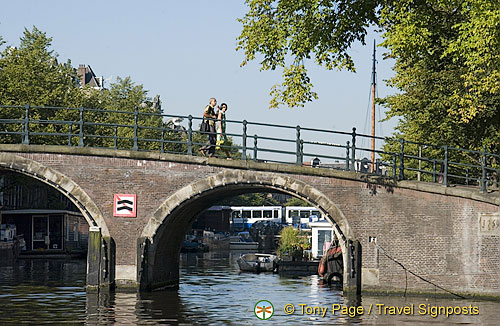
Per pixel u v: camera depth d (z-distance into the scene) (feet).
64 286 116.37
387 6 105.50
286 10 110.63
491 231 99.66
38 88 191.42
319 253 187.42
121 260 103.09
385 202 101.76
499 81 96.78
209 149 107.45
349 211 101.91
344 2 111.55
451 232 100.58
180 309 89.30
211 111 107.24
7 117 182.60
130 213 102.94
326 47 111.55
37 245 223.30
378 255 101.45
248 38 112.27
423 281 100.63
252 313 86.69
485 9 92.48
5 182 219.20
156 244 103.35
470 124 119.75
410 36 102.47
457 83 113.39
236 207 405.80
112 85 268.41
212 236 304.50
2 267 168.35
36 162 103.19
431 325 78.43
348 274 101.19
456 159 132.36
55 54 225.76
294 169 102.12
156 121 256.11
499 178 120.06
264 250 311.68
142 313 85.40
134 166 103.30
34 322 78.54
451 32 112.27
